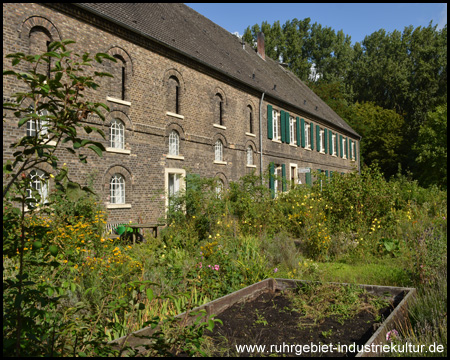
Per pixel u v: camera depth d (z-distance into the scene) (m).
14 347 2.74
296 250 10.14
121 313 4.52
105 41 13.91
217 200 13.01
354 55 64.19
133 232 12.47
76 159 12.52
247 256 7.55
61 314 3.87
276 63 40.16
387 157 51.09
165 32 17.81
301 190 14.80
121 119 14.42
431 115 41.56
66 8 12.52
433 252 6.54
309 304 5.51
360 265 9.17
